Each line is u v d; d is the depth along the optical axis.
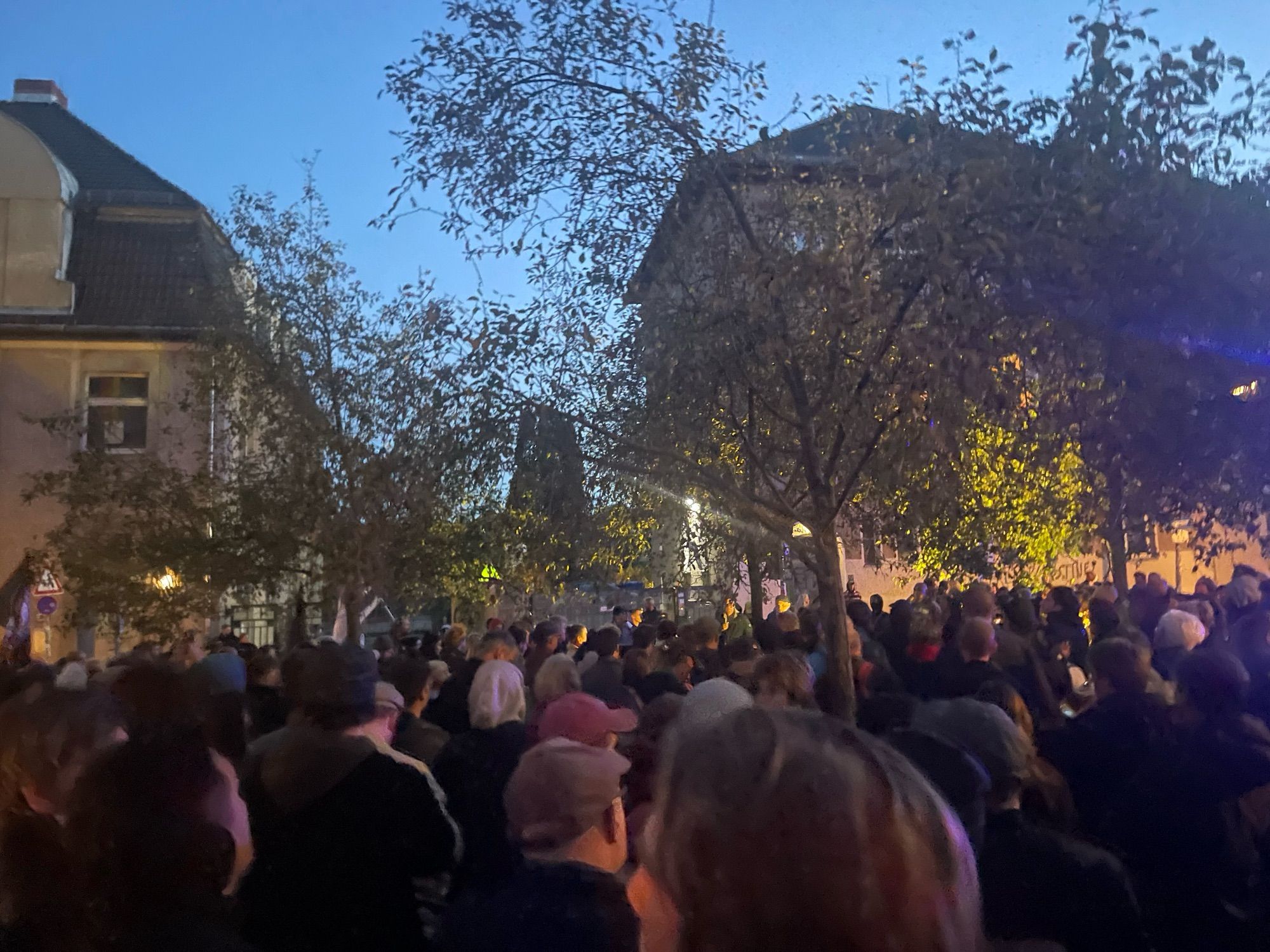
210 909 1.92
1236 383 4.61
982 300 4.54
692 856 1.09
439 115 6.18
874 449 5.32
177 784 1.96
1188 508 4.73
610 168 6.33
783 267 5.29
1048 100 5.20
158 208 22.41
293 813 2.83
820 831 1.06
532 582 9.14
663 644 7.82
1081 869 2.43
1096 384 4.69
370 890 2.79
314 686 2.99
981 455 5.41
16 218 21.47
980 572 5.96
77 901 1.98
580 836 2.44
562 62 6.25
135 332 20.66
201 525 14.77
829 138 6.29
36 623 19.14
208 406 15.71
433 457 6.09
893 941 1.03
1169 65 4.71
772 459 6.30
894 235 5.29
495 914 2.32
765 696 4.32
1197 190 4.56
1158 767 3.50
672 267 6.43
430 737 4.90
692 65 6.23
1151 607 7.54
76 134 24.84
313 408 14.05
